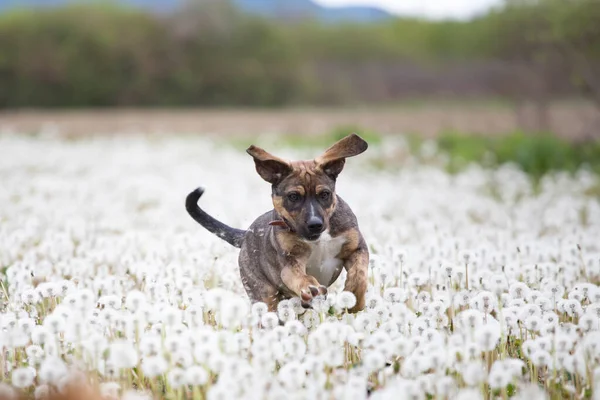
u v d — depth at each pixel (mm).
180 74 69062
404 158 25875
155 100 69000
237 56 71938
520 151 23375
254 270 8070
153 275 8422
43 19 68562
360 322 6855
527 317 7031
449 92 66000
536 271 8609
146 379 6707
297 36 80812
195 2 72812
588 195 18422
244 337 6527
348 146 8008
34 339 6594
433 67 72688
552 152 23172
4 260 10625
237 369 5680
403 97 68938
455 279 8648
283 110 60688
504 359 6668
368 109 58094
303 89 70938
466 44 70125
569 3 24953
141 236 11188
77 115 51406
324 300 7375
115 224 13055
